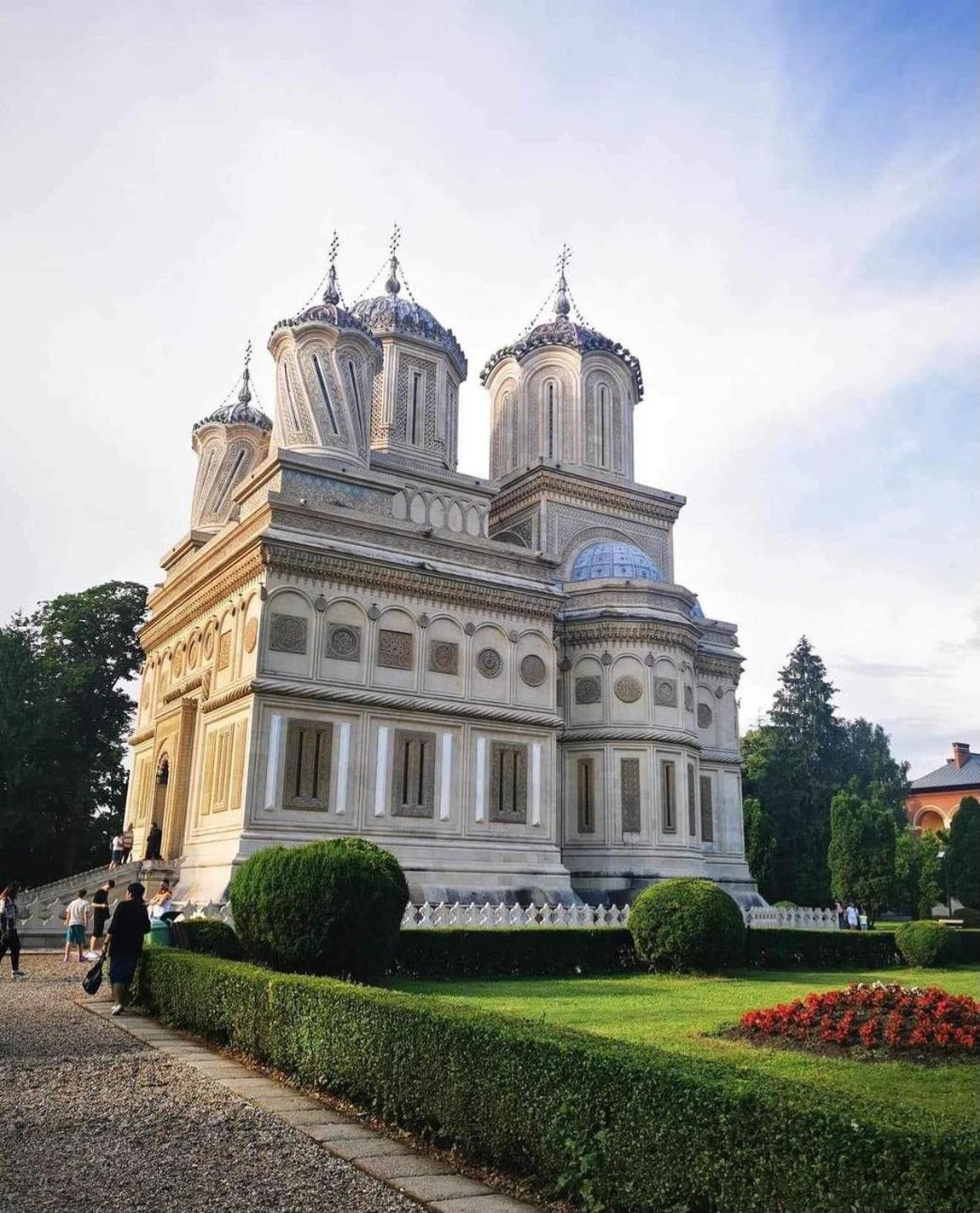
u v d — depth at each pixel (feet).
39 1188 24.39
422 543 108.78
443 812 102.27
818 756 239.09
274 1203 23.91
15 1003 54.19
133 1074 37.09
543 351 149.79
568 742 122.01
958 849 187.42
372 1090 32.24
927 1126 18.92
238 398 148.66
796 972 79.56
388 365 136.26
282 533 98.17
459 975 69.97
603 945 75.87
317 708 96.48
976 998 62.90
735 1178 20.99
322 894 56.75
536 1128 25.94
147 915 53.62
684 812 120.06
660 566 148.25
